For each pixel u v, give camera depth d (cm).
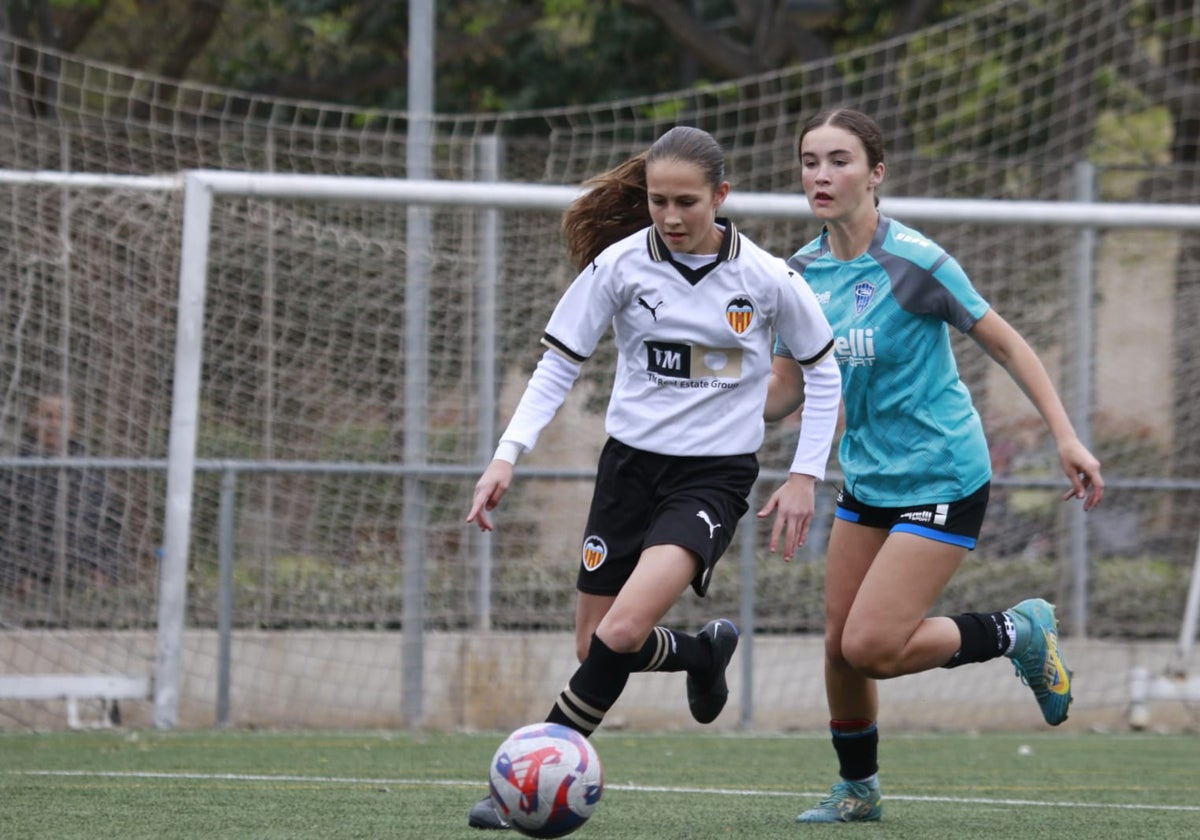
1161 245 3650
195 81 5722
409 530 2864
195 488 2962
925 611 1506
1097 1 4541
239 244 3009
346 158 3262
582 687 1314
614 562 1420
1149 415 3516
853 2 5366
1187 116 4775
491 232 2947
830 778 2120
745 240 1410
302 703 2895
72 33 5488
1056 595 3297
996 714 3100
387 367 3073
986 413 3384
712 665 1575
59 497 2883
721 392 1396
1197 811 1777
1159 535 3447
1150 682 3028
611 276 1405
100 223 2936
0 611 2869
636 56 5475
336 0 5378
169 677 2722
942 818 1669
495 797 1251
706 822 1598
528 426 1394
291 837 1441
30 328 2936
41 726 2827
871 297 1527
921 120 4916
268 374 2981
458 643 2908
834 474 3238
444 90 5544
